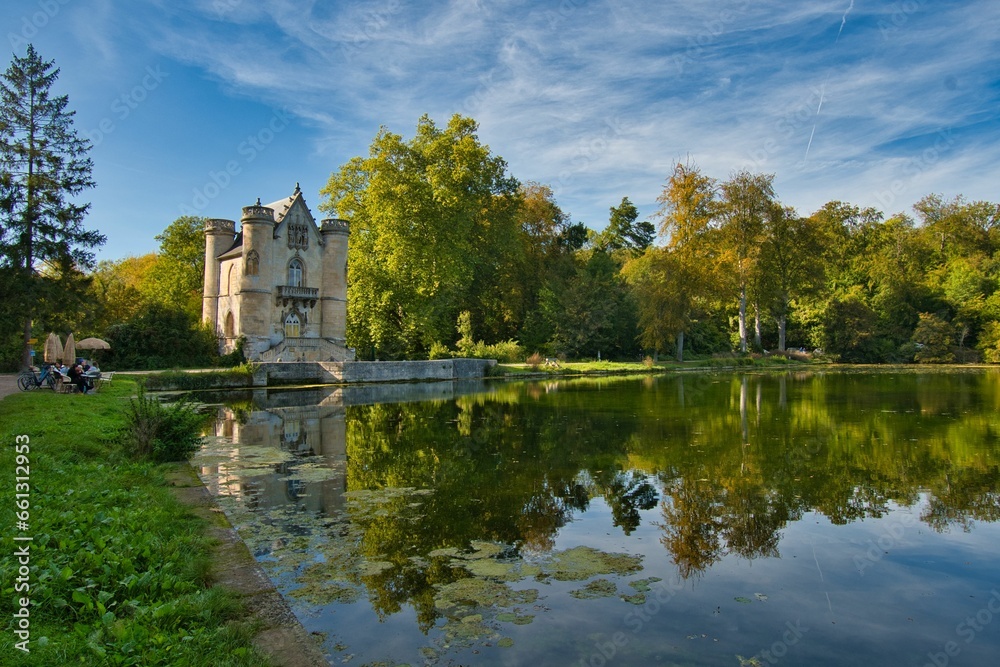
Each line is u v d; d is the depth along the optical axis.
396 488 11.98
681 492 11.67
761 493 11.59
